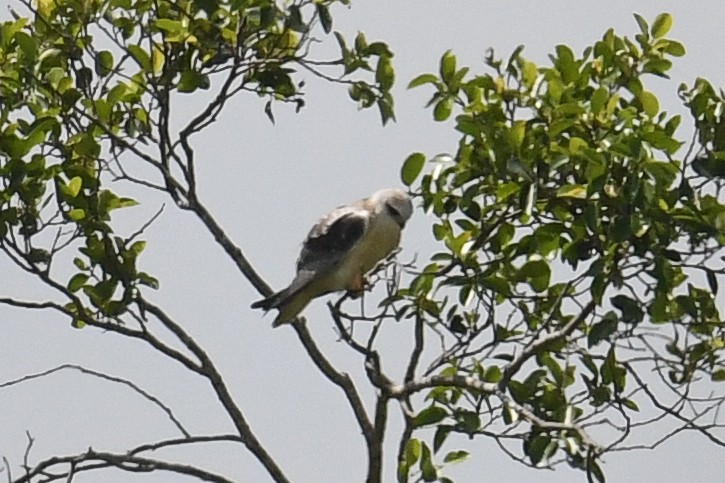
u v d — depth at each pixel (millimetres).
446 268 11727
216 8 12469
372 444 12688
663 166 10484
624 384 11875
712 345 12102
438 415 12164
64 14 13070
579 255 11172
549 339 11648
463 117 11711
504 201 11656
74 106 12867
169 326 12977
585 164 11070
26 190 12180
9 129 12125
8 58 12898
